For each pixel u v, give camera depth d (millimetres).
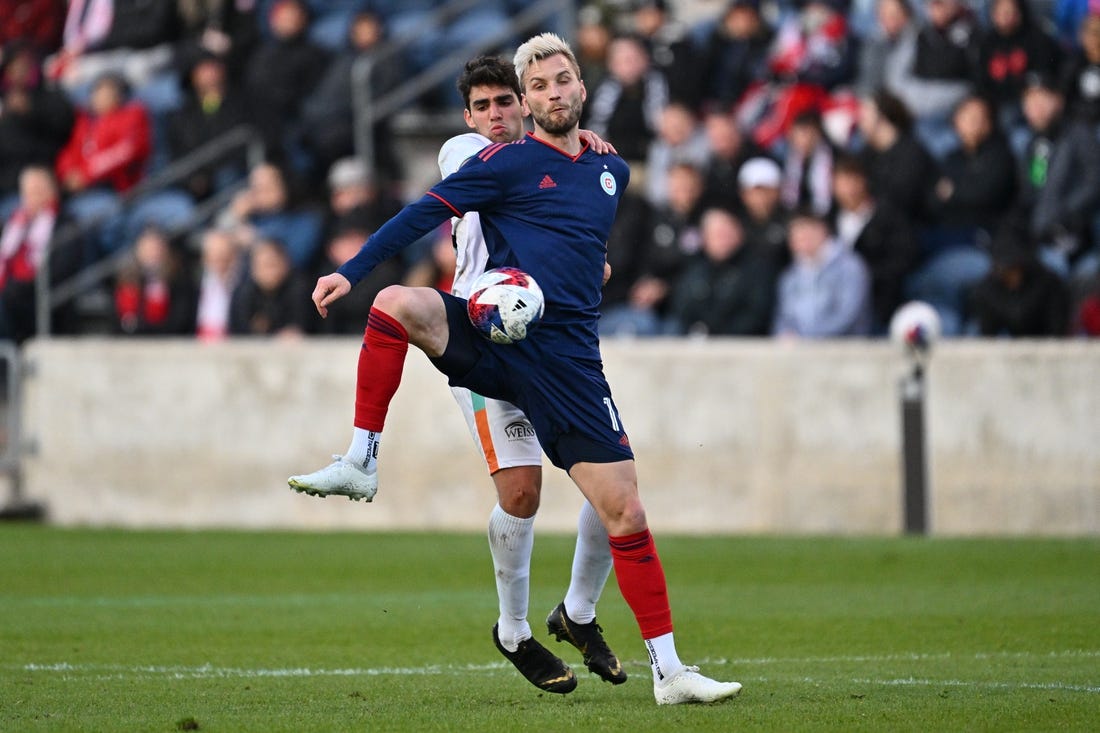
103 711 18938
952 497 44781
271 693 20719
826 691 20172
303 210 56688
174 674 22953
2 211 64125
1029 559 38250
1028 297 46562
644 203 52375
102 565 39094
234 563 39531
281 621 29469
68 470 50812
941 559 38500
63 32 72312
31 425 51062
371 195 54438
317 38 65812
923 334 44531
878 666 23266
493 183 18938
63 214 60781
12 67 65938
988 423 44594
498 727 17297
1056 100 49781
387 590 34469
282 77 61875
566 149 19234
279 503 49406
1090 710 18219
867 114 51375
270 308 53031
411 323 18766
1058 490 44281
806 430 45719
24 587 35031
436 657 25062
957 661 23750
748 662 24016
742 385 46156
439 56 62906
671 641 19016
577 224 19000
